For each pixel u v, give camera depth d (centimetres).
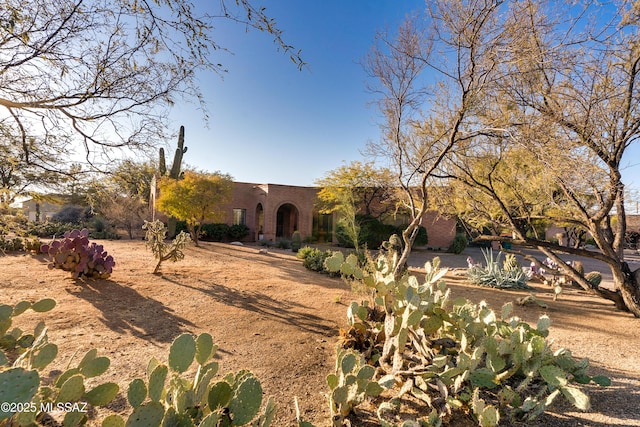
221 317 491
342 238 1909
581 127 510
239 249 1598
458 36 501
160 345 370
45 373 281
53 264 630
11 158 344
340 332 405
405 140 731
